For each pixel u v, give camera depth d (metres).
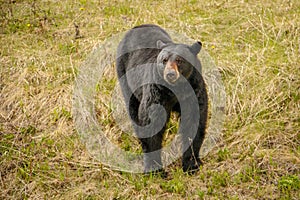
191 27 14.46
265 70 12.27
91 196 9.39
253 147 10.22
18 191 9.72
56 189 9.69
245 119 11.05
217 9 15.36
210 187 9.25
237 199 8.95
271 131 10.56
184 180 9.54
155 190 9.37
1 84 12.97
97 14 15.98
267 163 9.71
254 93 11.61
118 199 9.29
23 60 13.74
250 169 9.59
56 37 14.84
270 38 13.53
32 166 10.23
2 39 14.94
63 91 12.53
